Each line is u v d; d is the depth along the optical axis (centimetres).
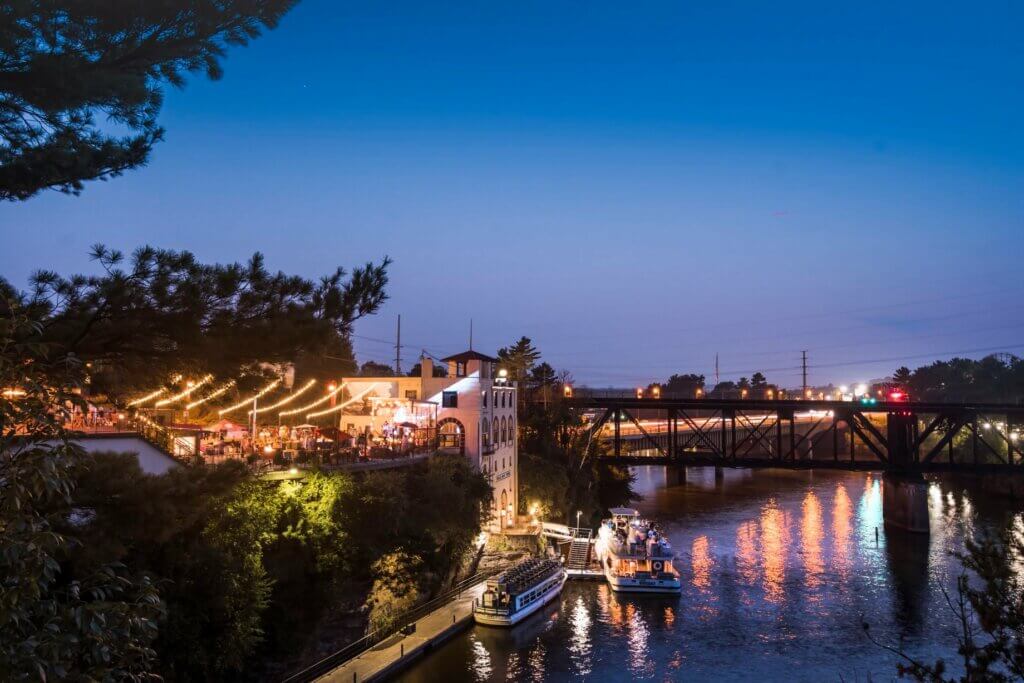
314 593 4188
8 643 1100
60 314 1608
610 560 6750
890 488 9331
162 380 1831
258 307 1828
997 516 9919
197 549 3139
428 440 6712
